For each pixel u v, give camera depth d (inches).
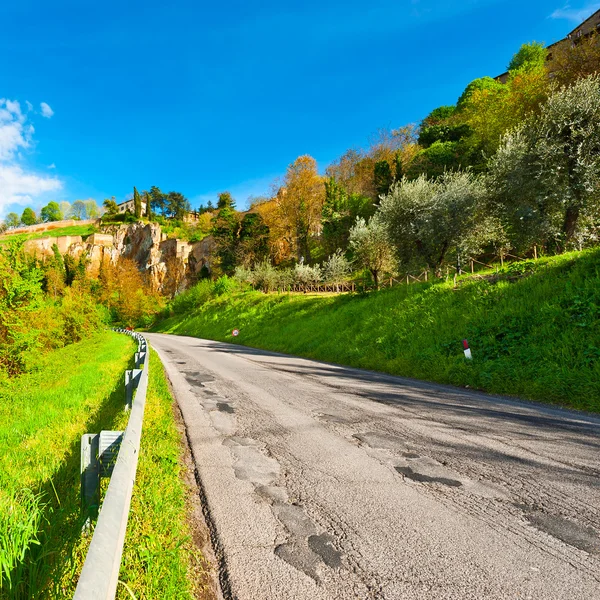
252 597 80.5
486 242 848.3
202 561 94.4
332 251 2207.2
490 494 129.6
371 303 752.3
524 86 1568.7
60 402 293.0
